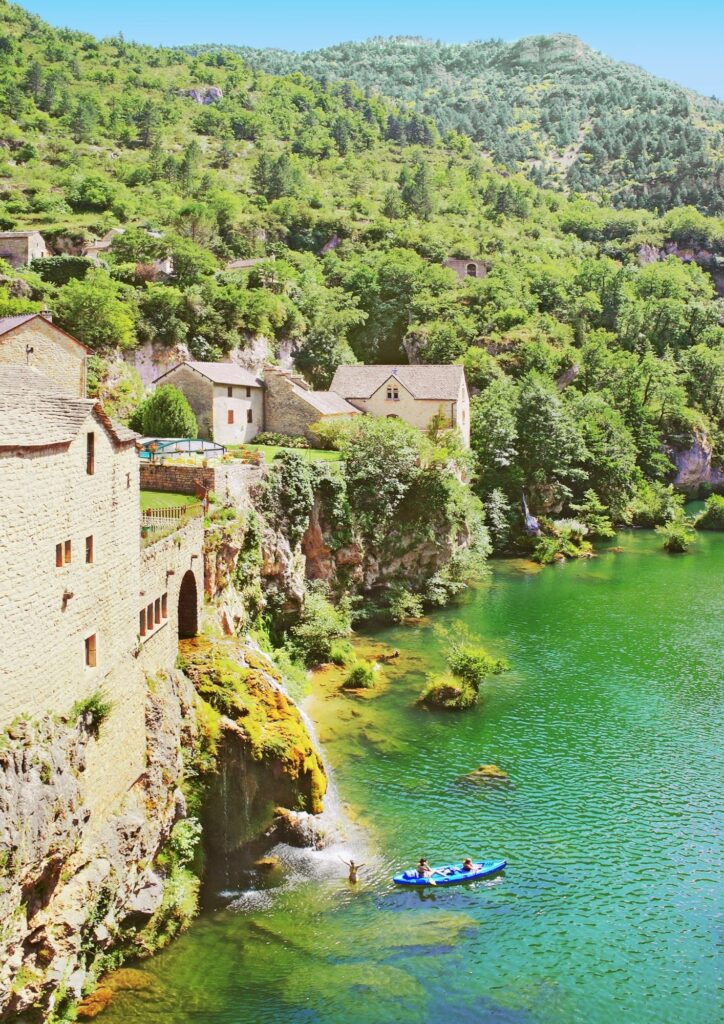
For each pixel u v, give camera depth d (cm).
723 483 12262
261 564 5094
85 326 8200
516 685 5006
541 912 3034
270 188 18125
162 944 2805
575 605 6694
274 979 2675
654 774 3972
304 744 3509
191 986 2631
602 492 10031
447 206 19925
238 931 2903
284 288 11931
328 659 5312
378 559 6481
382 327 13100
